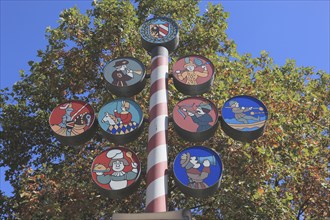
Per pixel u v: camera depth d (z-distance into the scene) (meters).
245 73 16.03
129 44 16.66
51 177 14.67
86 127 8.91
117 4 17.39
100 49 17.05
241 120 8.72
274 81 16.53
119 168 8.26
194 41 18.23
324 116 16.55
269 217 12.95
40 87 18.36
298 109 15.59
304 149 14.17
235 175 13.38
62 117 9.09
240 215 13.03
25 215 13.34
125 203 14.20
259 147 13.30
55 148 18.28
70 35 17.45
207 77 9.52
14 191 16.84
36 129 18.42
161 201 7.80
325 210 14.98
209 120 8.68
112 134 8.70
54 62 17.66
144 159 14.03
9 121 18.23
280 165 13.93
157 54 10.05
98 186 8.05
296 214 15.60
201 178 7.90
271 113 14.27
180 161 8.12
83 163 15.17
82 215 13.73
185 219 6.75
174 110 8.83
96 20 17.58
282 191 14.70
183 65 9.73
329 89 18.61
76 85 17.45
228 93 14.80
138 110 9.01
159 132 8.63
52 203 13.33
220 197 13.08
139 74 9.66
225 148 13.75
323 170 15.35
